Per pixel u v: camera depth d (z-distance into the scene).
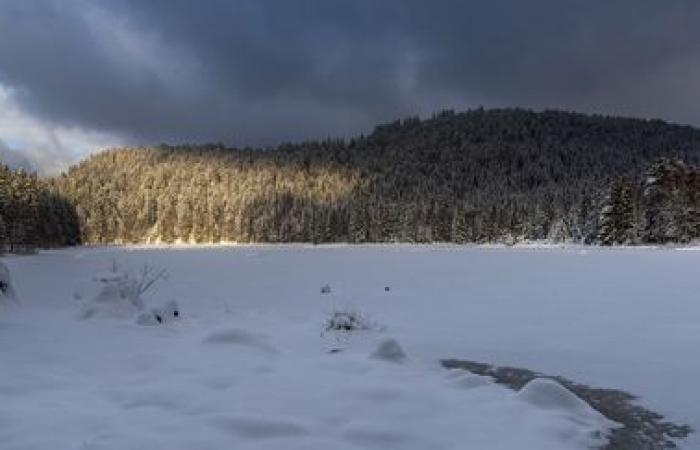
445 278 28.22
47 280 30.41
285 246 120.12
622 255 49.34
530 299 18.47
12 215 77.19
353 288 23.66
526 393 7.28
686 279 24.64
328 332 12.20
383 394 7.36
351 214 134.50
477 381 8.01
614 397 7.86
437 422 6.46
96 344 10.20
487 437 6.05
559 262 40.44
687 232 67.31
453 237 119.00
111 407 6.75
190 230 147.38
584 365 9.57
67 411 6.50
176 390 7.45
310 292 22.22
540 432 6.20
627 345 11.00
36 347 9.73
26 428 5.92
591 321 13.80
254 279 29.44
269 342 10.83
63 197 111.81
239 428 6.04
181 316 14.63
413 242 126.75
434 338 11.90
